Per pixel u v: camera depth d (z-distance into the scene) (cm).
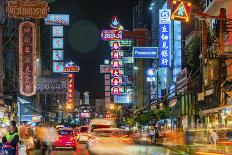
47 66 8581
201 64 4206
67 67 10006
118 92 10100
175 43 6103
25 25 4675
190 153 1769
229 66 3475
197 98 4094
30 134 2698
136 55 6128
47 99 11331
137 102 10162
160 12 6016
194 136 1755
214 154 1541
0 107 4697
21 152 2928
